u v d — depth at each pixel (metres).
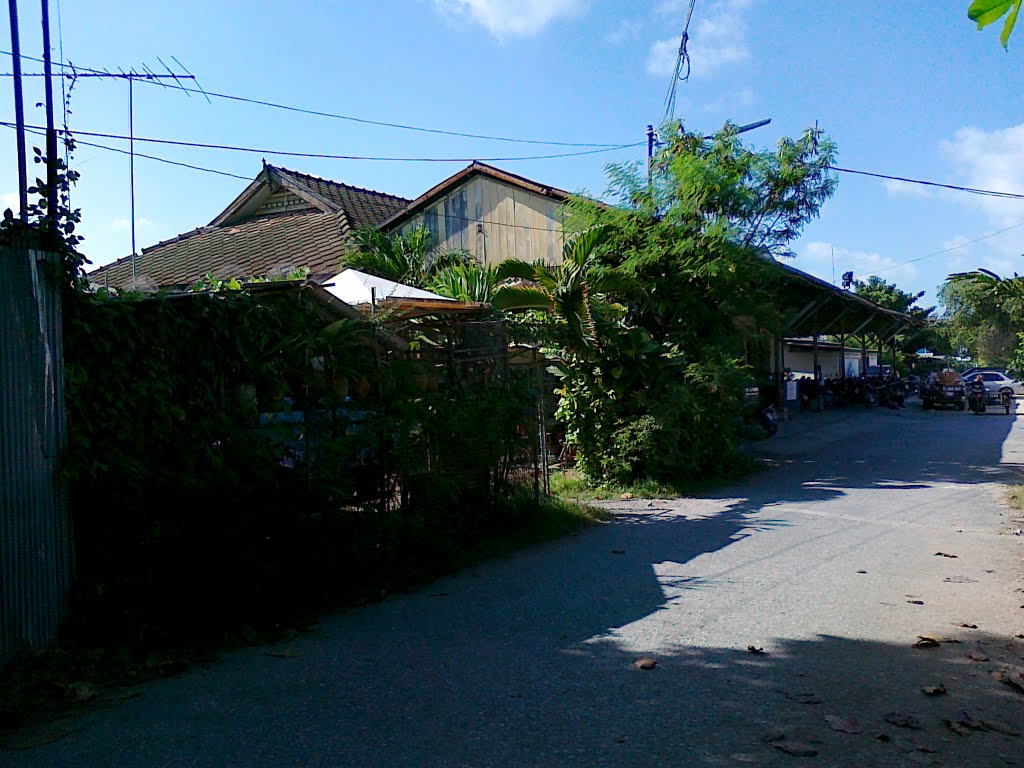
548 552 8.12
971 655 4.97
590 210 14.19
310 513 6.39
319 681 4.61
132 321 5.44
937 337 52.50
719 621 5.73
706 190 14.10
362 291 10.71
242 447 5.88
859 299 25.19
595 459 12.70
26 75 6.27
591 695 4.38
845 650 5.11
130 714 4.14
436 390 8.28
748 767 3.56
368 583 6.62
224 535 5.57
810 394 29.75
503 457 8.94
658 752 3.70
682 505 11.06
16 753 3.69
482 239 19.59
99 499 5.32
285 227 22.25
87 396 5.28
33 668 4.67
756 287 15.12
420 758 3.64
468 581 7.00
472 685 4.54
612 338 12.44
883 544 8.30
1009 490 11.73
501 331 9.40
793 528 9.19
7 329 4.74
